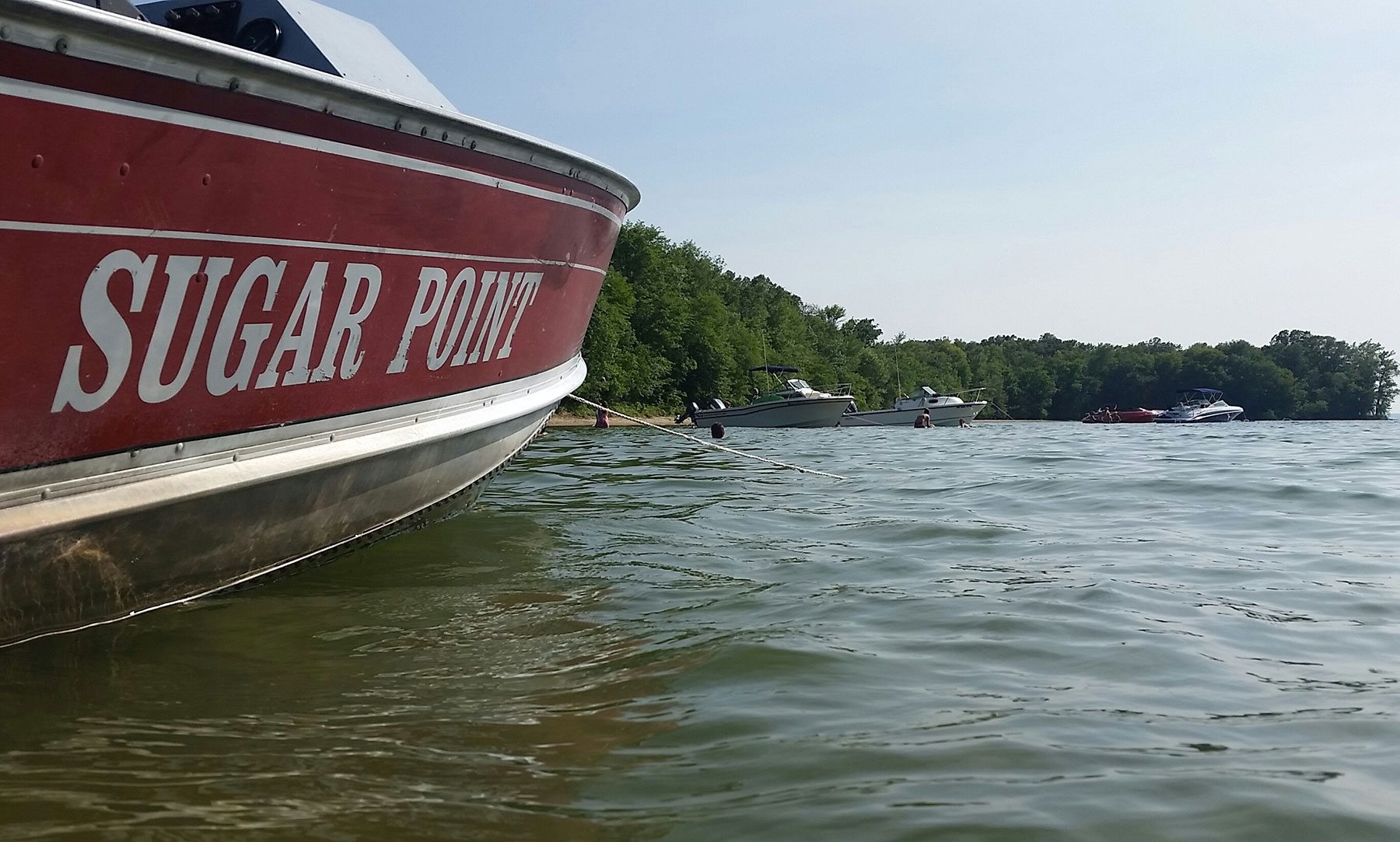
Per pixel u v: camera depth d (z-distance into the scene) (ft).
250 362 12.58
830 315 319.68
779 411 107.04
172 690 10.21
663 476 33.47
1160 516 23.27
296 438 13.85
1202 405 191.83
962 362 387.96
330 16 17.08
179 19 16.42
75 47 9.74
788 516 23.02
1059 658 11.43
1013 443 65.10
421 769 8.20
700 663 11.19
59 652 11.50
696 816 7.34
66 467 11.03
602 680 10.65
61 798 7.48
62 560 11.37
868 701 9.93
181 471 12.31
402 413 15.92
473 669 11.05
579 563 17.13
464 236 15.67
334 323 13.66
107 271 10.59
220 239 11.60
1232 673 10.89
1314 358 409.08
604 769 8.23
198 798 7.53
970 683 10.50
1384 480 31.73
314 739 8.84
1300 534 20.58
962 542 19.44
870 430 109.09
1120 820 7.22
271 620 13.14
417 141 13.99
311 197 12.59
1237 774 8.04
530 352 19.62
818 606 13.89
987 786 7.84
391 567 16.74
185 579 13.39
